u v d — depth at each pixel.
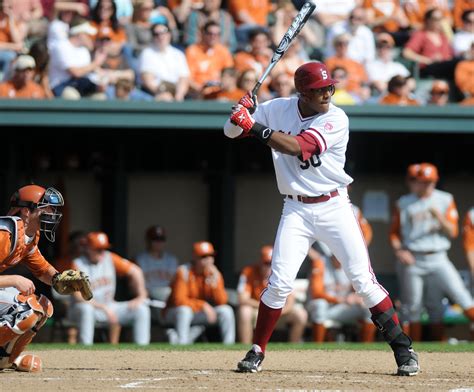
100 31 44.94
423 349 31.89
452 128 43.41
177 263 45.28
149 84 44.84
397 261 44.53
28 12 46.88
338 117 22.52
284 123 23.03
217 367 25.56
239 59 46.78
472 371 24.97
